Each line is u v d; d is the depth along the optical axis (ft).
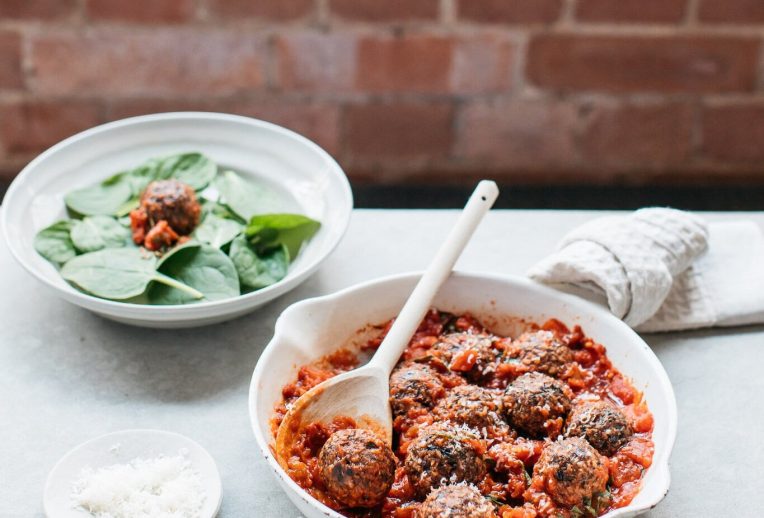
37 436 2.12
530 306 2.24
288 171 2.60
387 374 2.06
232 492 2.03
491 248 2.57
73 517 1.95
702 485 2.05
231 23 3.52
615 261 2.25
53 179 2.52
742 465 2.09
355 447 1.91
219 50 3.57
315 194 2.54
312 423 2.03
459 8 3.51
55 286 2.20
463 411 2.02
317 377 2.13
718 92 3.69
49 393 2.20
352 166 3.81
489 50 3.59
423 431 1.98
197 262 2.31
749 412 2.19
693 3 3.52
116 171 2.59
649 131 3.77
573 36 3.57
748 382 2.25
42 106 3.64
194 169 2.57
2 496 2.01
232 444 2.12
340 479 1.90
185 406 2.19
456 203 3.77
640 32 3.57
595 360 2.17
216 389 2.23
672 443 1.91
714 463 2.09
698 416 2.18
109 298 2.24
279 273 2.36
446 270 2.20
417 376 2.09
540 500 1.91
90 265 2.31
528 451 1.99
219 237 2.40
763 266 2.42
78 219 2.48
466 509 1.83
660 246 2.30
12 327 2.34
